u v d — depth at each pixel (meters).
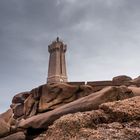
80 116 11.42
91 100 21.98
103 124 11.16
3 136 26.47
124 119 11.54
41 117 24.56
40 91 31.89
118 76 37.12
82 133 10.43
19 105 39.94
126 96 22.19
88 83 31.27
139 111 11.77
